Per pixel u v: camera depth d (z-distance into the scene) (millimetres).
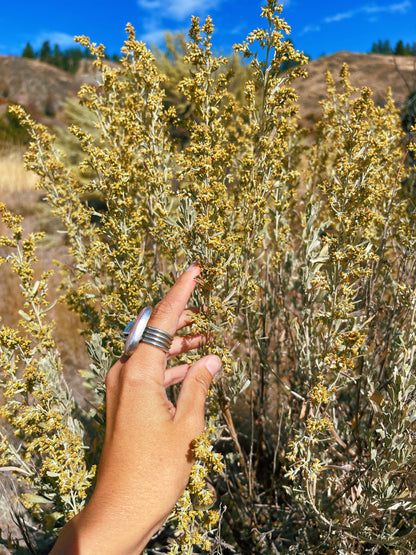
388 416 1198
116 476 740
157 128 1535
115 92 1748
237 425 2225
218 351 1098
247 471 1733
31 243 1409
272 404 2355
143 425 778
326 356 1196
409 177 2002
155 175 1522
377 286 1880
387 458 1194
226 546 1564
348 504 1438
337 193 1215
